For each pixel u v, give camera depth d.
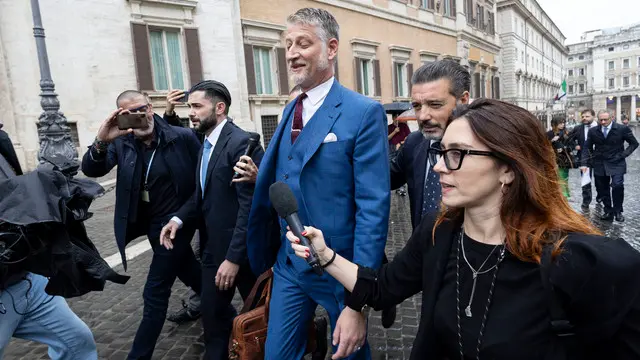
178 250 2.78
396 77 20.97
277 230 2.11
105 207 8.73
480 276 1.09
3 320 1.81
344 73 17.72
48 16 10.52
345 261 1.48
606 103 82.31
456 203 1.10
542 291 0.98
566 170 6.06
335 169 1.76
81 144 11.06
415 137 2.31
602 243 0.94
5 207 1.47
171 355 3.07
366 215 1.69
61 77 10.76
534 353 0.97
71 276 1.68
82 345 2.12
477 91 30.45
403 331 3.36
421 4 23.05
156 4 12.02
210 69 13.21
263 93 14.98
